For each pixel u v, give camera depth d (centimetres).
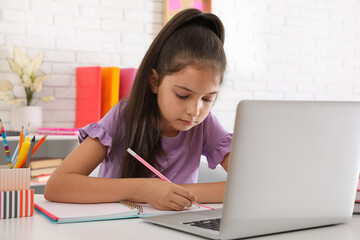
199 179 173
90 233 84
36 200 114
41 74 291
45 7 300
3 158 267
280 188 82
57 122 305
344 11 408
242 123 75
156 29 337
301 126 83
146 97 130
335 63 407
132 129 131
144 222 94
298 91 392
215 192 119
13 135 258
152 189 107
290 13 386
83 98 296
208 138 151
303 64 393
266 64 379
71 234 83
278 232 88
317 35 398
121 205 107
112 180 112
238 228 79
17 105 294
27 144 100
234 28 366
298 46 391
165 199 104
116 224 92
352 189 97
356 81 416
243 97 372
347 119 91
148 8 333
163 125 140
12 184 97
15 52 276
